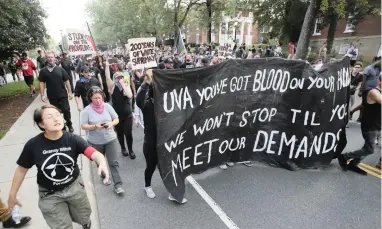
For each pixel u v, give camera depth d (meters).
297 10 22.62
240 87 4.31
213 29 29.69
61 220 2.38
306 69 4.39
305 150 4.64
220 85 4.12
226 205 3.68
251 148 4.73
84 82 6.30
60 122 2.19
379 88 4.23
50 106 2.19
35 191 3.88
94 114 3.73
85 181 4.30
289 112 4.54
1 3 10.05
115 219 3.44
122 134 5.33
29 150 2.21
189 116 3.86
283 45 25.78
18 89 14.02
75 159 2.36
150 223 3.35
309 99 4.49
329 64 4.49
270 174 4.51
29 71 11.11
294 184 4.19
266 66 4.33
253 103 4.45
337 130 4.64
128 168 4.89
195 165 4.19
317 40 27.03
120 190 3.94
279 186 4.13
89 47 8.16
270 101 4.48
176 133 3.74
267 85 4.40
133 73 7.17
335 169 4.70
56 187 2.33
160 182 4.38
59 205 2.38
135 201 3.83
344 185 4.15
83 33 7.96
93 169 4.89
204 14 27.55
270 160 4.76
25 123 7.34
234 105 4.35
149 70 3.46
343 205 3.64
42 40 18.47
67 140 2.29
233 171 4.62
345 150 5.48
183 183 3.90
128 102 5.11
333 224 3.28
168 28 29.30
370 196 3.84
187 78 3.72
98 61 8.08
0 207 2.88
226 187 4.12
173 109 3.65
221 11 26.23
